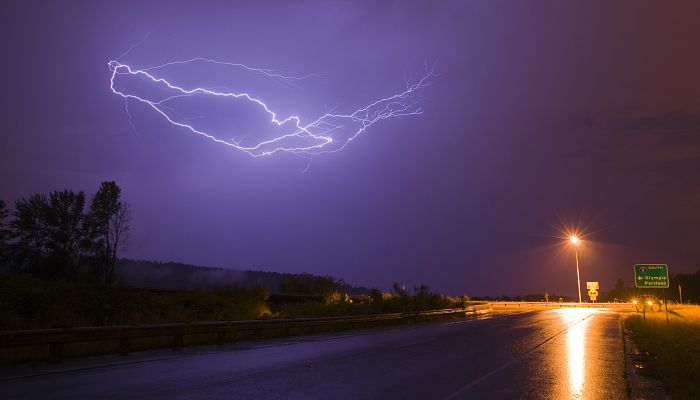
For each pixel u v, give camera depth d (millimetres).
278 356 14570
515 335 23312
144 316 22438
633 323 30625
